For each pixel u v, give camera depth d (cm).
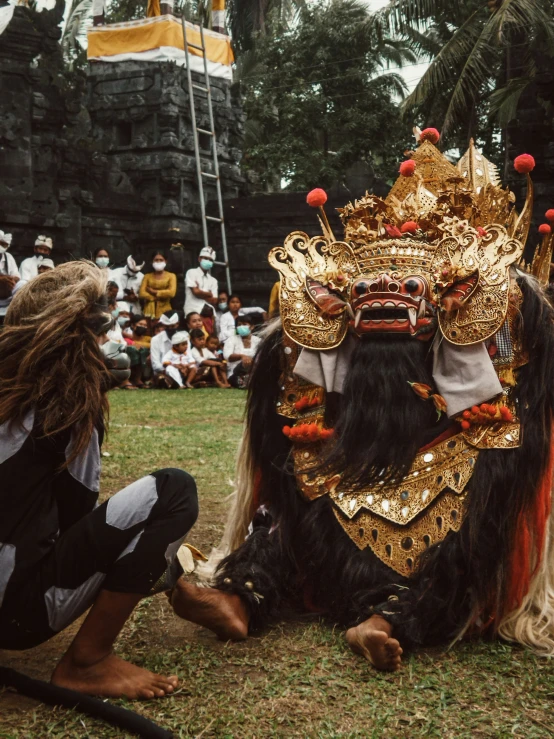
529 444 297
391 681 262
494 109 1856
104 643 251
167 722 235
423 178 358
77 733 227
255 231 2094
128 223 2028
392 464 297
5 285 1142
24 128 1825
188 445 727
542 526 297
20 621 247
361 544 296
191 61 2095
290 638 296
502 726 232
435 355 305
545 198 1669
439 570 287
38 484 246
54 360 245
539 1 1898
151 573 248
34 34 1817
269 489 324
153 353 1476
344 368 312
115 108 2069
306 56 2691
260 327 344
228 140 2220
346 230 330
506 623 296
